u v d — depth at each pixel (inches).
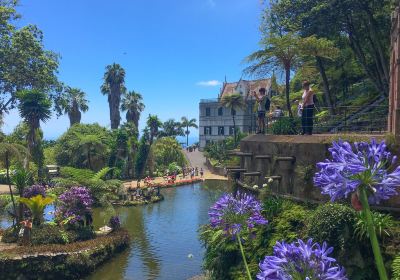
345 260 303.6
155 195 1478.8
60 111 1726.1
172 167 2385.6
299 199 401.1
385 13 887.1
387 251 297.6
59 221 765.3
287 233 363.9
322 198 377.4
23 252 614.5
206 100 3061.0
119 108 3014.3
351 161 96.7
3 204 963.3
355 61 1102.4
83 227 775.7
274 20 1002.7
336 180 96.4
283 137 460.8
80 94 2810.0
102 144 1790.1
